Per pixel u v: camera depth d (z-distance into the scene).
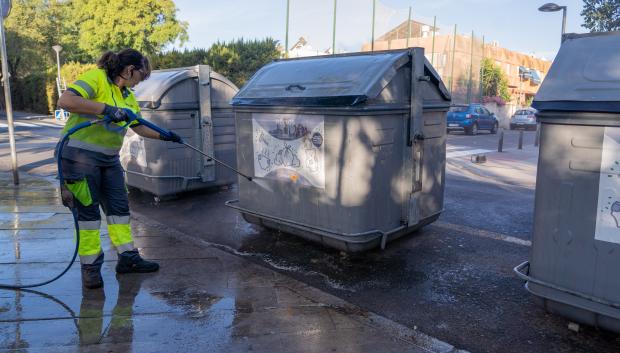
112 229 4.22
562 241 3.20
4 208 6.49
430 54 33.00
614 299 3.02
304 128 4.67
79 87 3.62
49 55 38.91
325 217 4.64
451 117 24.70
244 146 5.35
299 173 4.79
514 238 5.63
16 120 27.97
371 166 4.46
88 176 3.81
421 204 5.15
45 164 11.06
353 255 5.04
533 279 3.35
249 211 5.38
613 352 3.14
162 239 5.39
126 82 3.93
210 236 5.75
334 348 3.09
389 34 30.81
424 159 5.10
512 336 3.38
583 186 3.07
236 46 24.97
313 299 3.83
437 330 3.48
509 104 38.25
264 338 3.19
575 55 3.24
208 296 3.83
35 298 3.69
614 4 24.70
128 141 7.52
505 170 11.11
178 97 7.07
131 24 30.19
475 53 34.53
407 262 4.85
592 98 2.94
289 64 5.41
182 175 7.25
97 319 3.38
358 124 4.32
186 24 32.00
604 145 2.96
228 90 7.67
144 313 3.49
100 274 3.95
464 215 6.71
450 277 4.48
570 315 3.29
